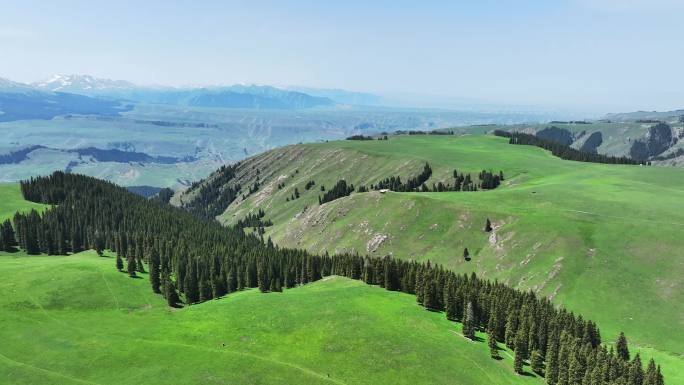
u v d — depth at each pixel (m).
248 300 125.81
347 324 105.62
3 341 99.88
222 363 91.44
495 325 107.62
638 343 117.88
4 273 139.88
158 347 98.81
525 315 113.38
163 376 87.12
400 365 91.56
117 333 107.81
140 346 99.50
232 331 106.00
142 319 119.12
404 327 106.25
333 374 88.88
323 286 145.00
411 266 141.62
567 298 136.00
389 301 122.12
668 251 142.00
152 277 145.38
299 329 105.00
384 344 97.88
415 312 115.81
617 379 93.31
